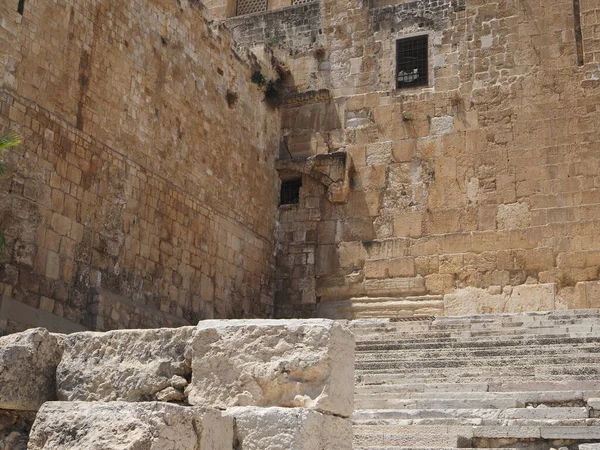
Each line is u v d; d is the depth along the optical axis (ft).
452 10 88.33
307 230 88.63
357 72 90.84
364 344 61.93
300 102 92.48
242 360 24.57
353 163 88.33
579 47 82.53
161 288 70.33
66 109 62.13
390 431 39.37
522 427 37.58
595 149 79.15
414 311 81.51
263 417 23.20
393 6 91.09
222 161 81.61
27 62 59.00
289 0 100.53
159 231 70.90
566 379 46.96
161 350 25.86
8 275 55.11
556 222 78.64
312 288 86.74
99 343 26.61
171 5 75.82
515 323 64.13
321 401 23.50
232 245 81.66
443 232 82.58
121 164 67.15
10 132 56.65
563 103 81.35
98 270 63.26
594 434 36.52
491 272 79.66
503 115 83.20
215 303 77.82
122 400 25.53
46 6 61.11
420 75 88.69
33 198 58.03
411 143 86.38
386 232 84.94
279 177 91.81
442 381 50.24
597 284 75.82
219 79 82.64
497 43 85.51
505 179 81.51
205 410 22.47
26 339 26.25
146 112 70.90
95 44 65.72
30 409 26.05
